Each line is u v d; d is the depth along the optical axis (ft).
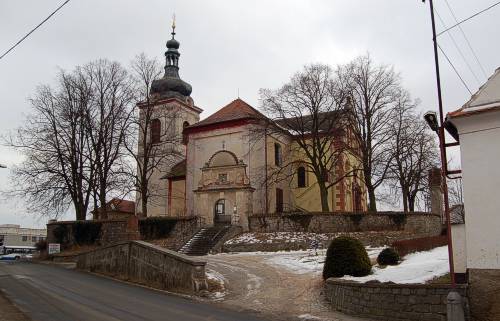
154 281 74.08
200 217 133.80
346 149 134.21
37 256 139.74
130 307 51.83
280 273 78.18
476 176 45.06
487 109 44.27
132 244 81.30
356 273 60.39
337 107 129.08
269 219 125.49
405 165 135.85
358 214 119.14
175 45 211.20
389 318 47.06
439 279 47.39
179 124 194.08
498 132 44.70
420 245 72.95
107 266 87.81
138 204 171.22
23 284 68.49
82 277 81.35
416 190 142.31
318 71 132.05
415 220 119.85
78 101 139.85
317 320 48.80
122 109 139.74
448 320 39.27
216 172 146.10
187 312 50.47
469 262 44.27
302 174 162.50
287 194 161.17
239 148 148.46
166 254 71.56
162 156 153.58
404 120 131.23
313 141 131.13
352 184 166.91
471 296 42.34
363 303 50.14
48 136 136.56
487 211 44.24
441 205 128.36
